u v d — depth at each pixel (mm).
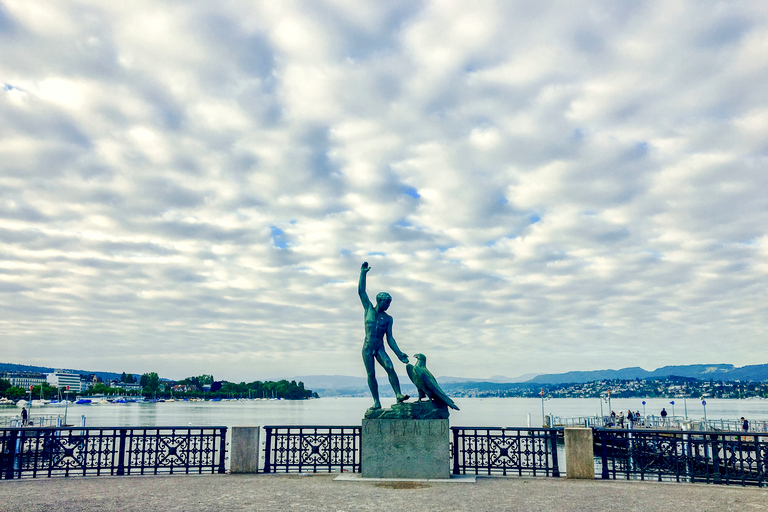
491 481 13977
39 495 12156
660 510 10852
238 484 13469
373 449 14312
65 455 14766
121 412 148375
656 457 14383
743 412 154250
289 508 10820
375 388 15086
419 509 10781
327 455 15203
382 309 15469
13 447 14508
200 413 144125
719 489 13148
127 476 14711
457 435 15250
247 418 109188
